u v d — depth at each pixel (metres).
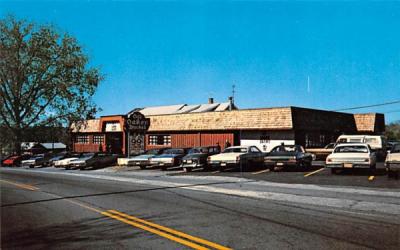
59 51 45.25
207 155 23.06
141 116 29.86
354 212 8.70
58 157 36.69
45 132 46.78
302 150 21.16
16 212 9.85
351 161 17.02
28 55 43.97
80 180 19.34
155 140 39.44
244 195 11.88
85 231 7.46
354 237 6.51
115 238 6.83
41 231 7.58
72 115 45.38
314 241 6.30
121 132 43.19
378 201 10.12
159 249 6.05
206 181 16.64
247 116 32.12
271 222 7.82
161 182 16.83
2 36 42.56
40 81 44.94
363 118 38.09
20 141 45.53
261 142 31.55
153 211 9.45
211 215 8.73
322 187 13.48
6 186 16.92
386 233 6.77
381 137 26.22
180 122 36.84
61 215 9.25
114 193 13.25
